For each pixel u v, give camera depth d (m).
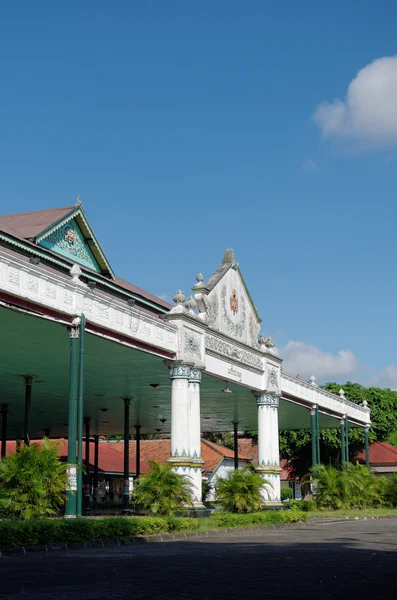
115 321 20.80
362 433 52.38
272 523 24.97
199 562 12.23
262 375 31.83
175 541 18.00
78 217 25.88
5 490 16.53
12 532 14.30
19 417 39.12
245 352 30.28
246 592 8.56
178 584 9.26
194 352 25.38
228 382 29.16
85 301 19.28
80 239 26.31
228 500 26.27
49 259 23.02
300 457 54.84
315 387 39.09
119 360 24.64
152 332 23.00
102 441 62.91
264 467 31.14
